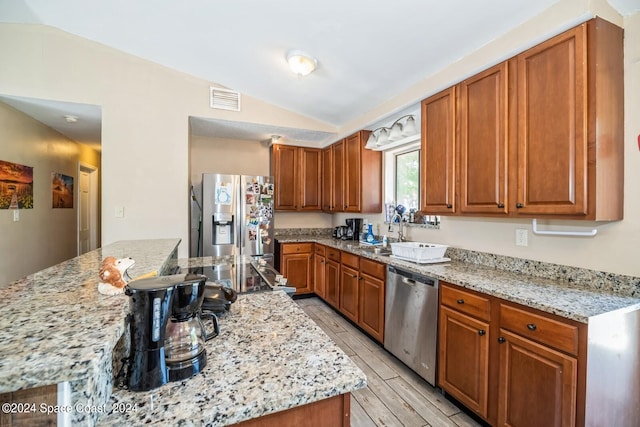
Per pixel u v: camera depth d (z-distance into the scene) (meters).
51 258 3.66
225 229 3.63
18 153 2.96
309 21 1.96
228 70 2.88
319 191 4.49
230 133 3.93
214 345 0.93
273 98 3.35
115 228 2.89
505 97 1.82
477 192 2.00
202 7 1.99
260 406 0.66
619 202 1.51
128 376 0.71
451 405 1.93
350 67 2.45
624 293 1.53
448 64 2.19
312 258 4.20
